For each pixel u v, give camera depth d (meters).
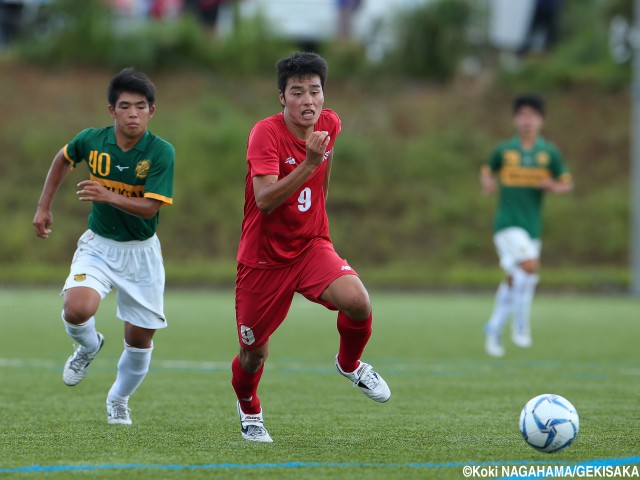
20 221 91.38
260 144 18.56
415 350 41.78
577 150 105.69
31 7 116.44
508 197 42.31
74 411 23.45
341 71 117.19
